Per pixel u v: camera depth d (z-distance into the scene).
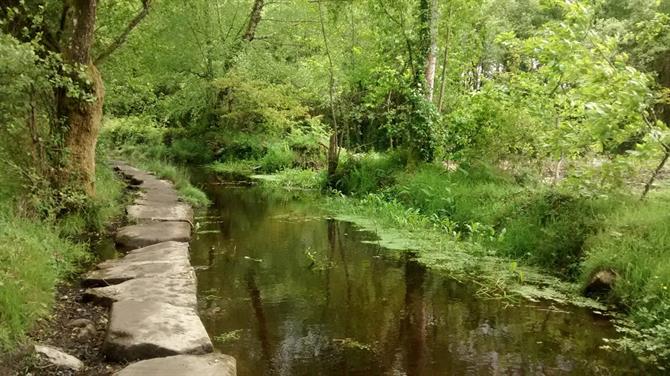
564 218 6.88
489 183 9.85
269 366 3.99
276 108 20.00
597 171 6.89
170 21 18.78
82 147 7.52
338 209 10.81
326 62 14.88
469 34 13.51
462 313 5.18
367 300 5.52
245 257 7.16
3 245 4.86
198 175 17.17
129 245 6.97
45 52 7.01
